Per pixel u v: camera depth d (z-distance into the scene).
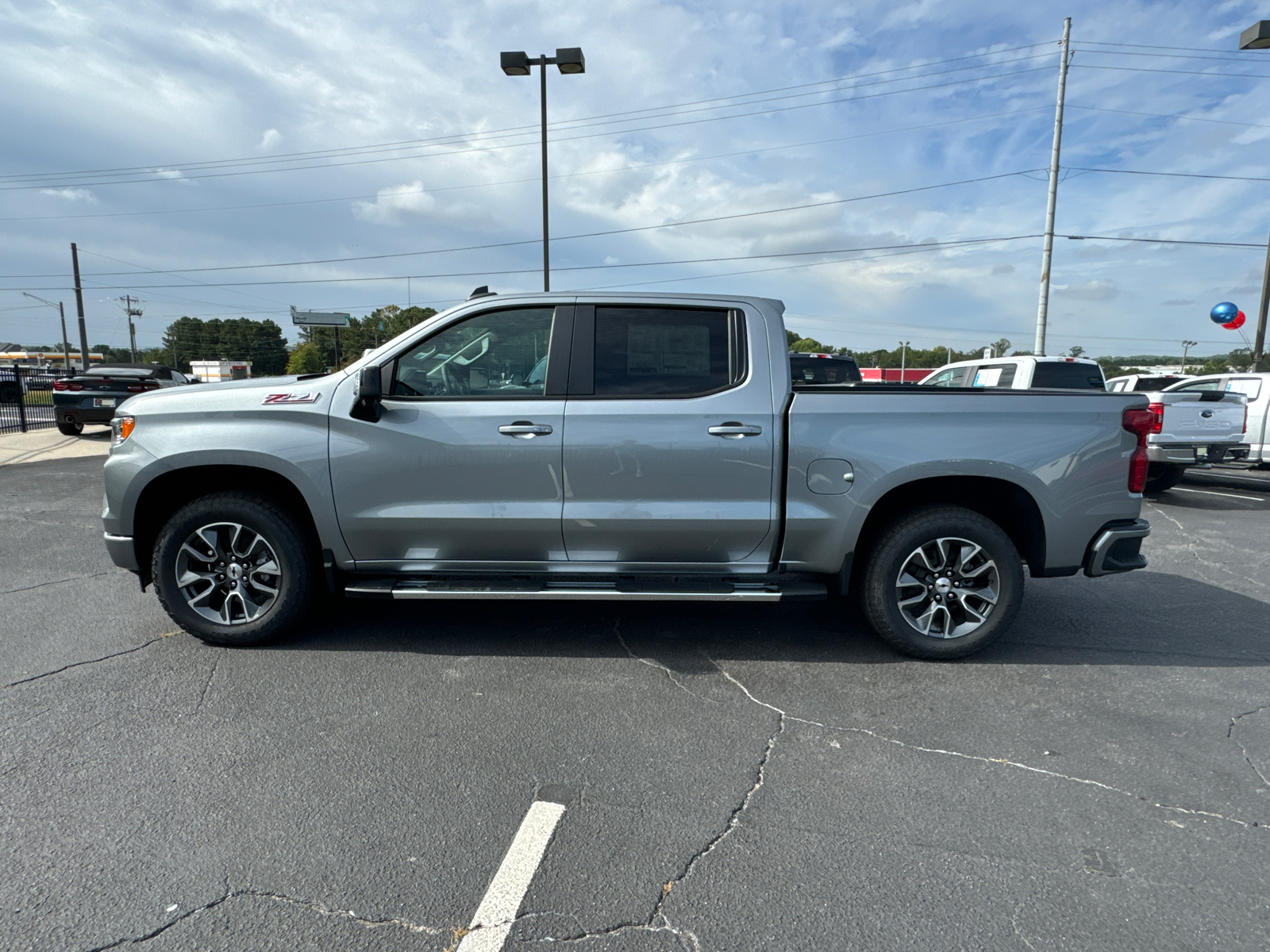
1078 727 3.10
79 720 3.04
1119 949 1.88
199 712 3.13
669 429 3.63
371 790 2.56
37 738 2.89
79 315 43.44
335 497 3.67
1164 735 3.04
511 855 2.23
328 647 3.88
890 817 2.45
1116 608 4.79
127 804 2.46
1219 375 11.39
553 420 3.63
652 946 1.88
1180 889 2.11
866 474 3.62
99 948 1.85
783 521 3.68
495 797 2.53
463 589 3.69
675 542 3.72
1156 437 8.98
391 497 3.68
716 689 3.43
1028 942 1.90
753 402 3.67
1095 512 3.70
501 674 3.57
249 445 3.63
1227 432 9.01
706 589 3.66
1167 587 5.30
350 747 2.86
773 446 3.65
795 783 2.65
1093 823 2.42
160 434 3.70
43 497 8.35
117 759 2.74
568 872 2.16
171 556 3.73
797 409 3.64
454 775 2.67
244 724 3.03
